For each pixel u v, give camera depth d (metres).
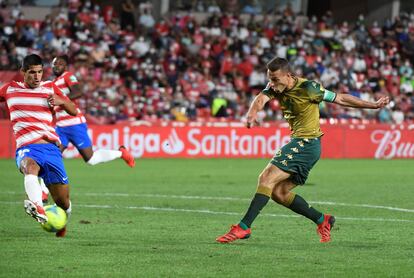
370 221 30.55
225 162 64.62
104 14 89.19
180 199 38.28
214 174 53.34
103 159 36.75
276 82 23.66
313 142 23.97
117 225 28.69
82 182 47.06
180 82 80.31
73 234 26.19
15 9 85.25
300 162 23.91
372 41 94.06
